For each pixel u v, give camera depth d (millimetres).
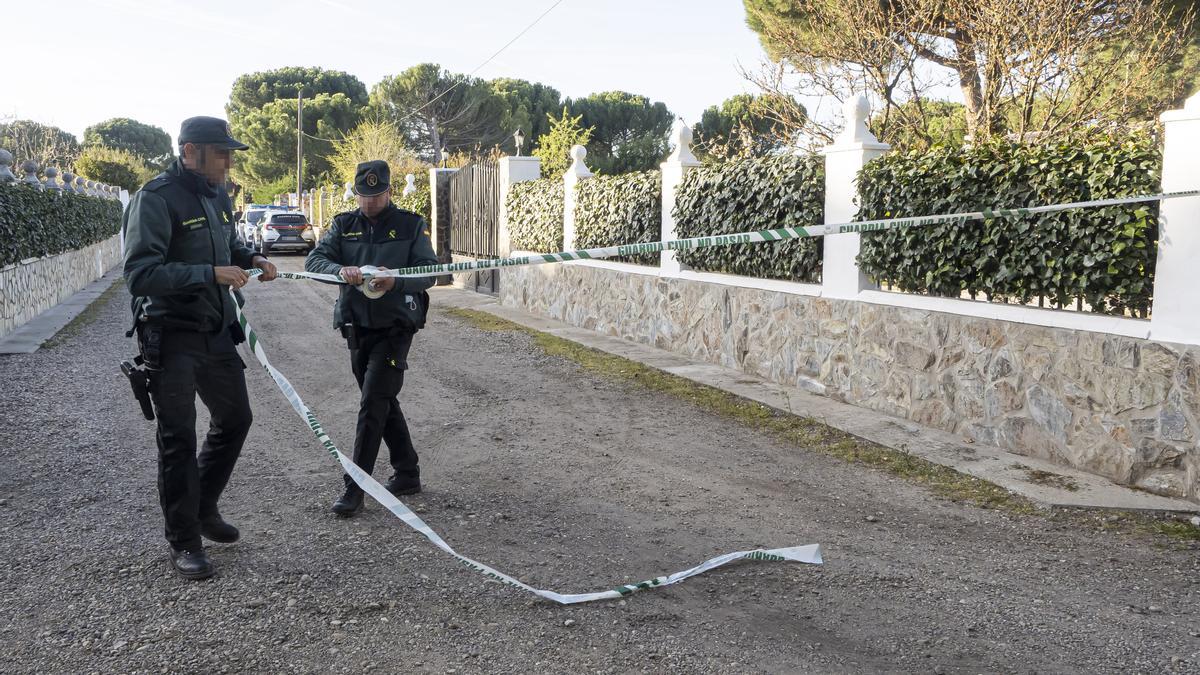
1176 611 3510
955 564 4016
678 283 9820
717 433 6477
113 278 20453
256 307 14164
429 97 56594
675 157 10047
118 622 3342
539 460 5730
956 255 6340
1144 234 5105
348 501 4559
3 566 3863
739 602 3588
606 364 9219
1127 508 4734
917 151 6859
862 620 3428
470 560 3641
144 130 96188
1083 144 5555
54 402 7105
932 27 12711
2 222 10820
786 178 8117
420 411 7145
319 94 65000
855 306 7242
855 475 5449
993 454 5812
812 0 13961
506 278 14953
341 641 3215
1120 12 11492
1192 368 4777
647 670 3029
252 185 64125
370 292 4484
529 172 15461
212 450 4004
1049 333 5578
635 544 4254
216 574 3795
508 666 3053
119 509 4617
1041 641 3252
